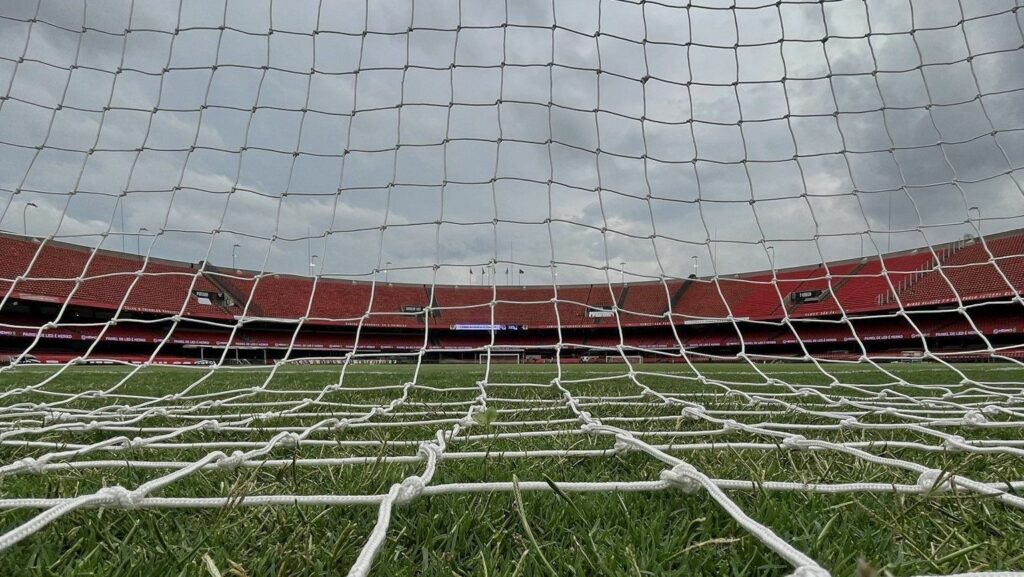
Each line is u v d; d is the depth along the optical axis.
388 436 1.97
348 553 0.87
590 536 0.87
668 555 0.84
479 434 1.99
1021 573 0.66
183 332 28.75
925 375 7.59
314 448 1.76
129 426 2.29
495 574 0.78
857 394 4.03
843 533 0.92
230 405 2.97
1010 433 2.06
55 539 0.92
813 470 1.41
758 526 0.80
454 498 1.10
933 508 1.04
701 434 1.81
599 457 1.54
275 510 1.03
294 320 3.15
